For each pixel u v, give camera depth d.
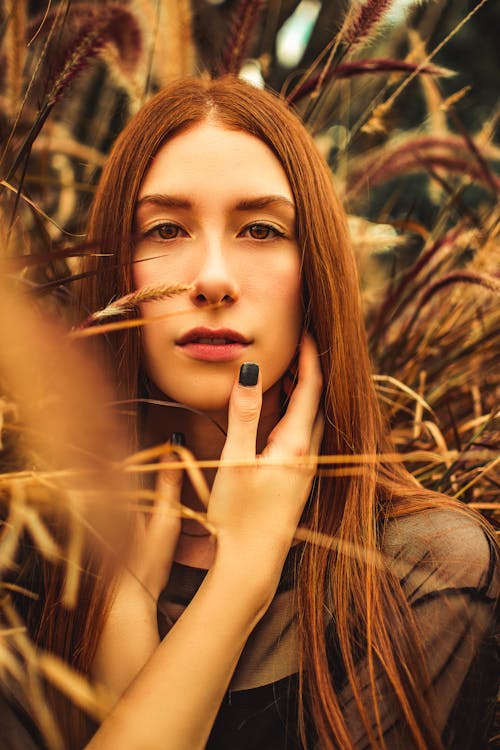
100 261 0.86
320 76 1.14
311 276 0.85
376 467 0.90
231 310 0.79
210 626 0.73
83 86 1.44
